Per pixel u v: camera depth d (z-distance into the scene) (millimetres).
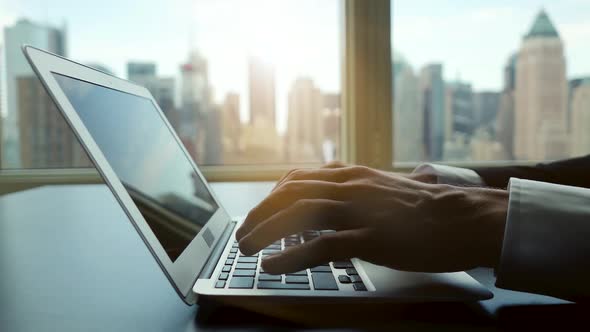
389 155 1477
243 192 1135
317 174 515
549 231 380
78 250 584
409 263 396
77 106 401
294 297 365
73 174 1491
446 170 820
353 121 1464
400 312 368
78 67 464
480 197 431
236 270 427
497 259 391
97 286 441
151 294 418
